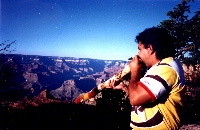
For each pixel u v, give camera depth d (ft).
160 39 4.00
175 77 3.75
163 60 3.98
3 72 28.07
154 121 3.78
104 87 4.87
